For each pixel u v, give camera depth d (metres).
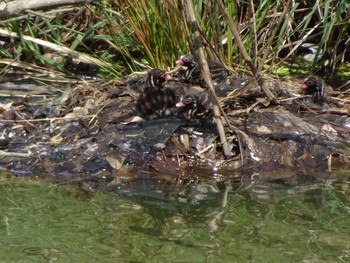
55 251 9.17
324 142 12.12
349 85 14.42
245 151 11.77
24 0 12.74
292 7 14.78
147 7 14.62
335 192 10.90
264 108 12.76
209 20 14.22
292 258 8.95
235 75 14.10
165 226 9.82
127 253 9.09
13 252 9.16
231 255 9.03
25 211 10.27
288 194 10.82
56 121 12.70
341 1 14.66
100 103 13.10
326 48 15.48
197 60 11.58
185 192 10.90
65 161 11.73
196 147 11.84
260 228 9.75
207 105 12.45
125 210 10.29
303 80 13.59
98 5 14.50
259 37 14.84
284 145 11.95
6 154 11.91
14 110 13.11
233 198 10.68
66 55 15.32
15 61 15.12
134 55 15.72
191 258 8.96
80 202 10.55
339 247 9.27
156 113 12.47
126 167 11.59
